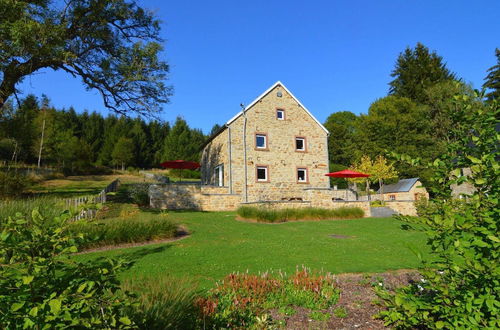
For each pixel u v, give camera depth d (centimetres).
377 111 4262
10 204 998
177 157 5625
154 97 1839
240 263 755
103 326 215
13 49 1245
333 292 555
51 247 224
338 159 5109
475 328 273
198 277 631
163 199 1906
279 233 1226
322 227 1414
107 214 1498
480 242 269
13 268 206
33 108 2064
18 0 1270
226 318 417
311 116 2397
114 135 5809
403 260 840
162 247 909
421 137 3788
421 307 319
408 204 2219
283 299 515
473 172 308
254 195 2141
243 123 2184
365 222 1602
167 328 336
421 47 4512
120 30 1856
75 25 1634
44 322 193
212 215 1689
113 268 241
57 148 3994
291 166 2273
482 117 316
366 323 447
